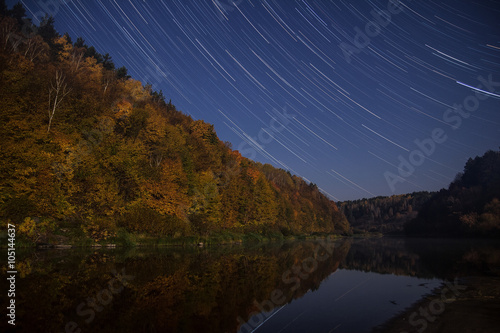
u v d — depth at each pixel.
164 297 11.93
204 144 67.44
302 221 120.62
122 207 37.84
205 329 8.73
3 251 23.56
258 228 73.56
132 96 66.38
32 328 8.16
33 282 13.38
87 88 47.88
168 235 41.94
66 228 31.53
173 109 85.56
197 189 53.22
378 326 9.47
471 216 105.38
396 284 17.06
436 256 35.44
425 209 149.62
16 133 30.00
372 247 55.34
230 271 19.44
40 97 36.28
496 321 9.91
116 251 28.44
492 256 34.75
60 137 33.16
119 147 40.72
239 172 75.62
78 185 33.41
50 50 57.06
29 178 28.34
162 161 48.88
